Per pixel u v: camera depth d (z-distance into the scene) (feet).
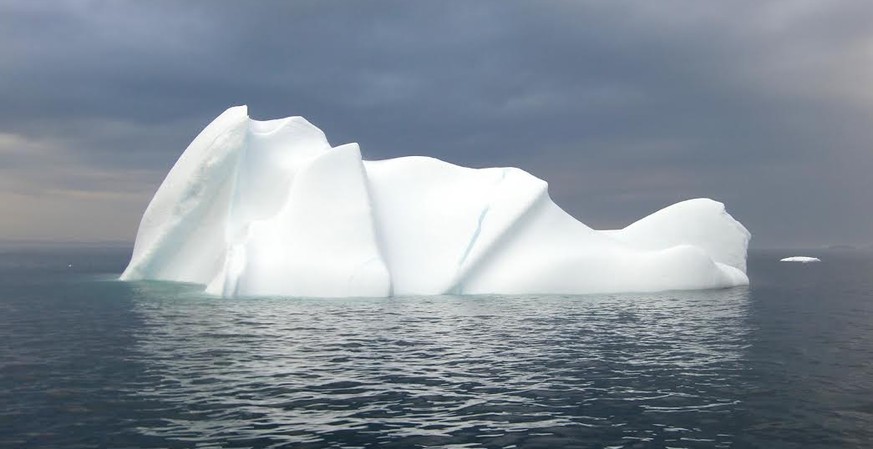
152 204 113.91
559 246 103.81
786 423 32.76
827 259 378.94
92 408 34.47
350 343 55.26
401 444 29.01
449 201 110.73
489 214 105.60
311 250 94.58
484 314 75.20
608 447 28.94
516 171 115.44
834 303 94.48
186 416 33.12
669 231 124.67
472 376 42.91
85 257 256.11
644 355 50.83
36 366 45.21
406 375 43.09
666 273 106.42
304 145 119.14
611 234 122.62
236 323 66.54
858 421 33.17
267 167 111.75
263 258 93.61
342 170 101.40
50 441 29.12
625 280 103.35
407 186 112.27
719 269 115.14
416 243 103.09
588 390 39.24
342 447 28.55
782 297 102.94
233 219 104.32
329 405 35.42
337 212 97.86
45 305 81.41
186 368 44.78
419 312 76.43
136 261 112.88
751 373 44.42
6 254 303.89
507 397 37.47
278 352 50.98
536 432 30.99
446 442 29.37
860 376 43.65
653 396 37.88
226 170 106.11
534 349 53.16
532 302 88.12
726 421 33.06
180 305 81.30
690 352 52.37
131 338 57.21
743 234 130.52
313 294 91.25
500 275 100.32
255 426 31.50
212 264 105.50
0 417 32.78
